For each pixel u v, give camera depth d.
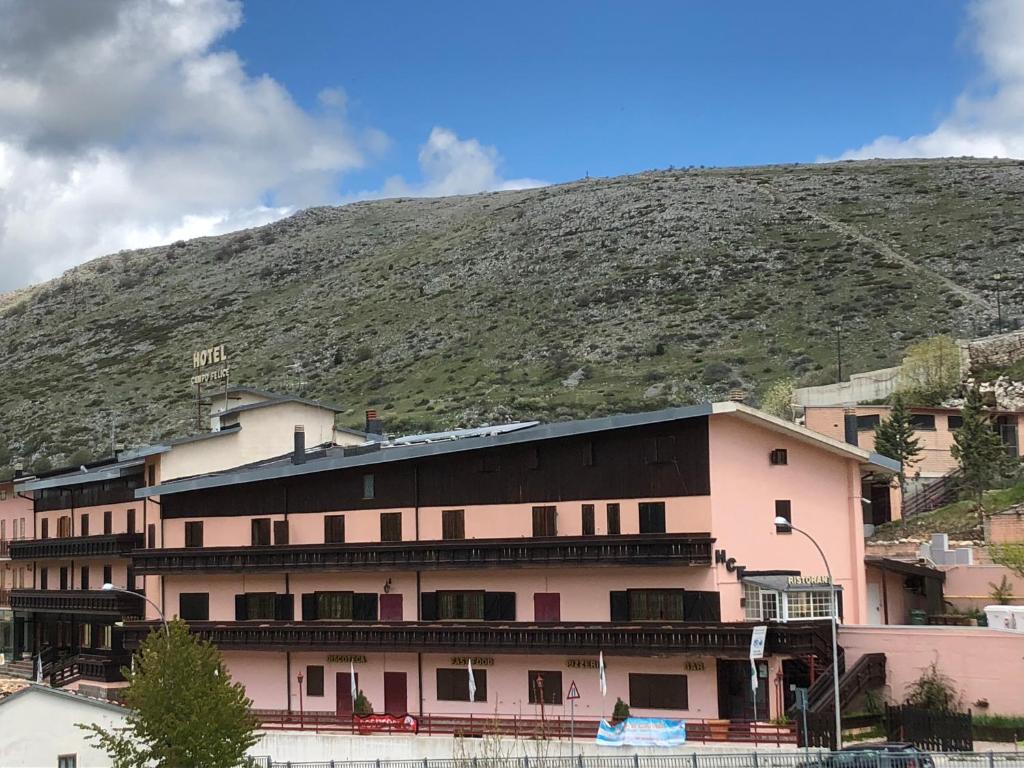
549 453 64.94
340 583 71.12
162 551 76.19
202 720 51.69
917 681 57.56
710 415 60.62
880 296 182.75
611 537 61.22
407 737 61.53
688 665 60.50
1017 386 107.12
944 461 100.12
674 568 61.06
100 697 82.81
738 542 61.00
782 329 177.00
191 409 193.00
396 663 68.25
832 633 53.50
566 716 63.19
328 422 89.25
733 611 60.06
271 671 72.38
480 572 66.56
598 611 62.94
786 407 123.69
